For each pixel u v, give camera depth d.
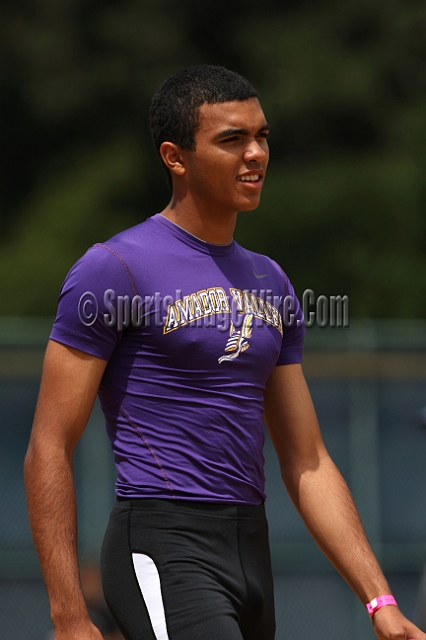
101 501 28.56
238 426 9.34
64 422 9.16
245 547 9.27
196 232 9.70
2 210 66.31
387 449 30.16
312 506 10.08
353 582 9.80
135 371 9.33
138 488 9.20
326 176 59.38
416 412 30.05
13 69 66.44
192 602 8.83
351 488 30.08
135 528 9.15
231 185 9.50
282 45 64.56
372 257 56.69
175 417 9.24
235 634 8.69
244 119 9.48
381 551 29.83
